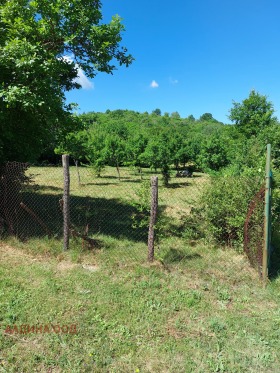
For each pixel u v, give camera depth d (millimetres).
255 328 3383
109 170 28203
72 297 3916
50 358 2854
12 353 2898
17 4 6070
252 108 21891
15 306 3652
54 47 6746
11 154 6969
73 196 12039
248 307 3826
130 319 3504
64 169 5191
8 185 6184
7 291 3979
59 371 2719
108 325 3371
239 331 3336
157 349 3027
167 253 5332
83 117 8117
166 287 4234
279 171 5863
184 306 3807
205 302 3910
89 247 5461
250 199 5480
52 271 4641
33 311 3572
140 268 4719
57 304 3740
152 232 4934
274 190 5172
